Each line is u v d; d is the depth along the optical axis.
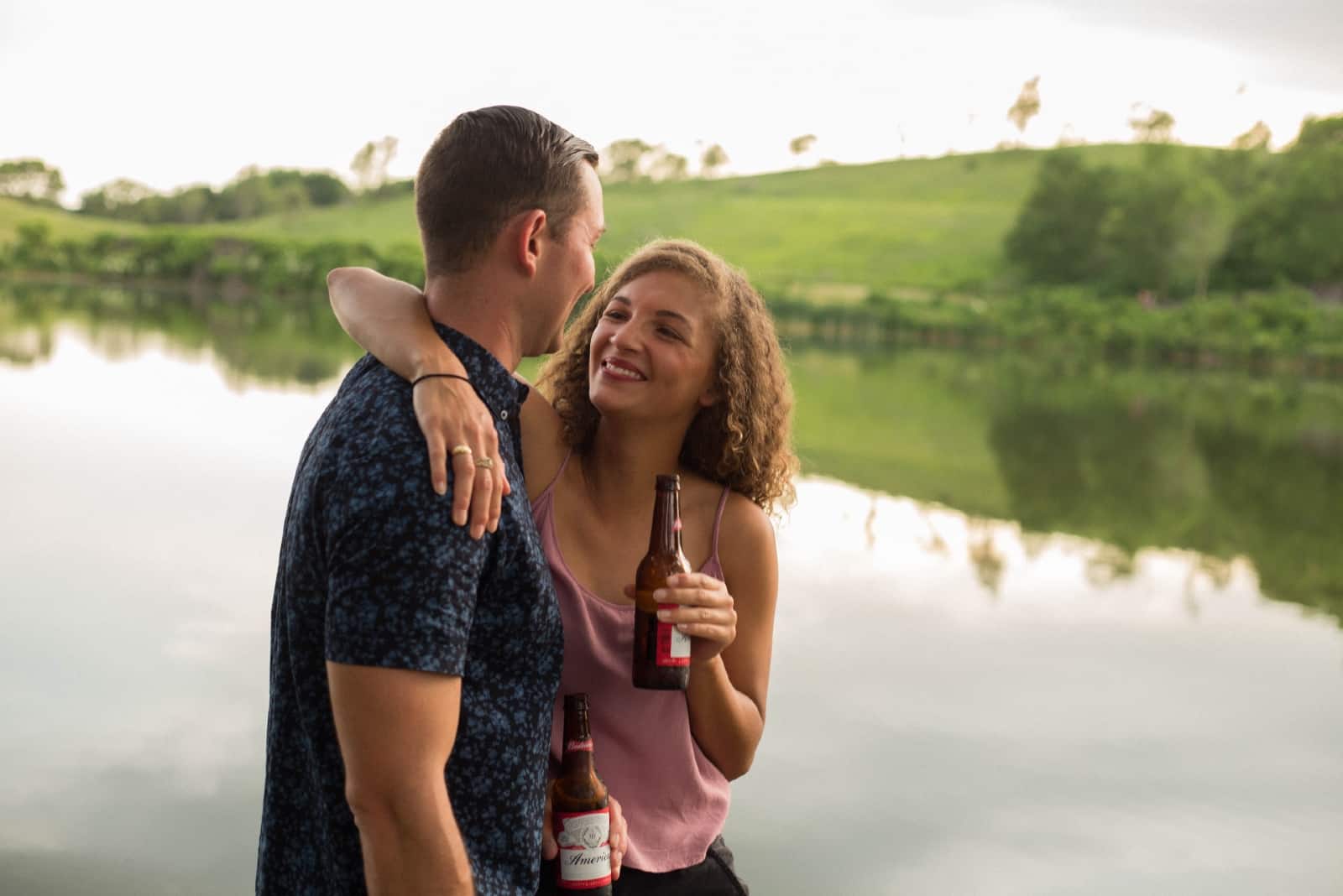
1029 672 4.59
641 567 1.30
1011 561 6.67
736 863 2.86
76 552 5.05
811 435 11.66
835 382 18.66
